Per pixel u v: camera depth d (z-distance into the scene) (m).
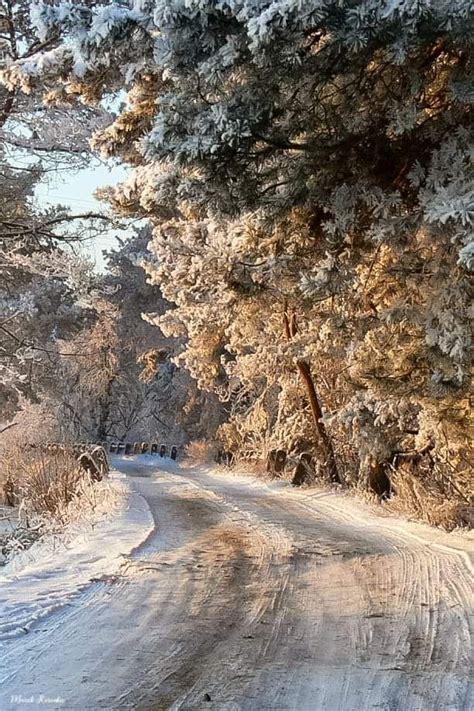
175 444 48.66
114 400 46.94
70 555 10.16
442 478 16.11
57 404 39.47
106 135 10.48
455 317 8.98
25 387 29.59
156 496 19.70
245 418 30.48
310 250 10.46
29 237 18.59
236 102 8.06
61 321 35.28
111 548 10.71
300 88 8.63
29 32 15.02
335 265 9.70
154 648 6.28
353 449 21.86
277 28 7.02
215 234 13.16
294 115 8.89
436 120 9.16
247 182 9.06
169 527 13.50
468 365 9.20
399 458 18.12
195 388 39.81
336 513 17.03
